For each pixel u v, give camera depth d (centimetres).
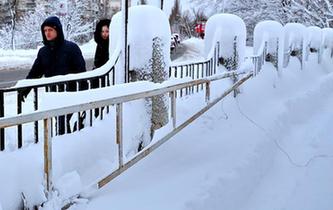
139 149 489
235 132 600
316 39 1470
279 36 1033
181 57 2277
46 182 328
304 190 507
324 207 466
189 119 488
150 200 368
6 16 3159
